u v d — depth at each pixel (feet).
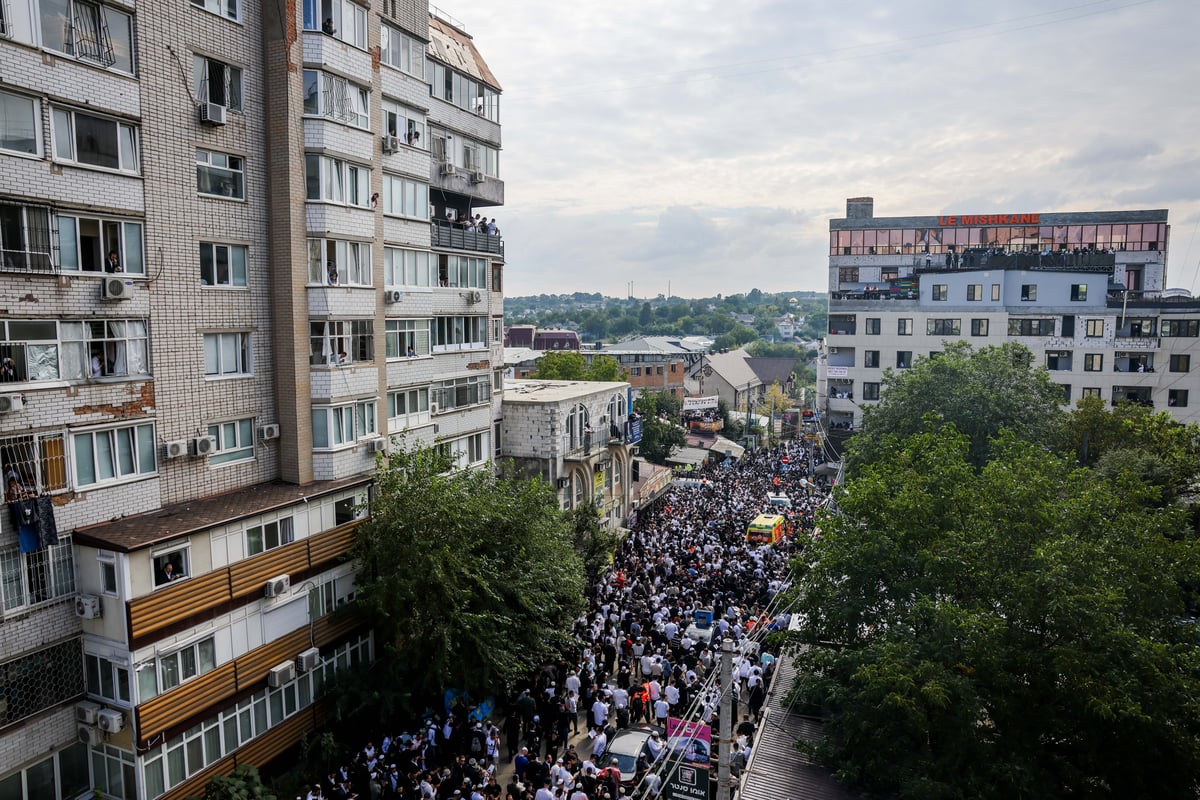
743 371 396.37
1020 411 134.00
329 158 80.07
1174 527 65.36
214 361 73.82
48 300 59.06
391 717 78.95
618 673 85.56
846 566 67.41
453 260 107.55
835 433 241.35
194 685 63.46
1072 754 58.75
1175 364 203.10
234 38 73.46
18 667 57.82
